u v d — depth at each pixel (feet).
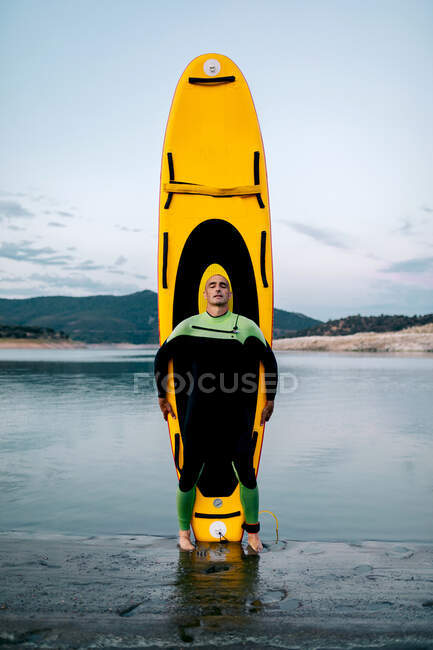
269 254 12.76
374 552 10.30
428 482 16.92
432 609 7.52
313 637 6.73
